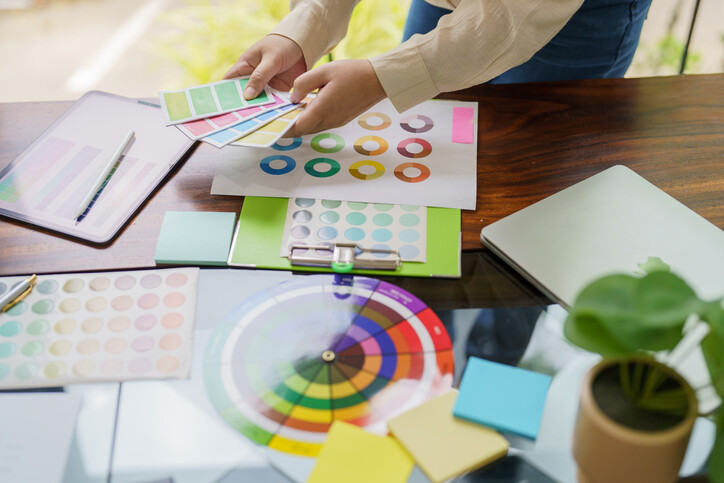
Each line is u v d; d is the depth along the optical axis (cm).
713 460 50
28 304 74
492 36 91
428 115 103
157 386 66
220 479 58
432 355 69
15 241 82
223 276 78
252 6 247
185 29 252
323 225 84
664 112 104
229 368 67
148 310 74
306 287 76
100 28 279
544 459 60
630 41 129
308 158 95
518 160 95
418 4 137
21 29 280
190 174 92
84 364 68
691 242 80
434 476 59
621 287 48
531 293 76
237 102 96
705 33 222
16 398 65
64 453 60
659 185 91
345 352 69
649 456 50
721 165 94
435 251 81
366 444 61
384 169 93
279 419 63
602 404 53
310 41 105
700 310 45
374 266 78
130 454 60
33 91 245
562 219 83
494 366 67
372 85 94
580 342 48
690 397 51
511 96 108
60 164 93
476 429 62
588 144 98
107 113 102
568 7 90
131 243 82
